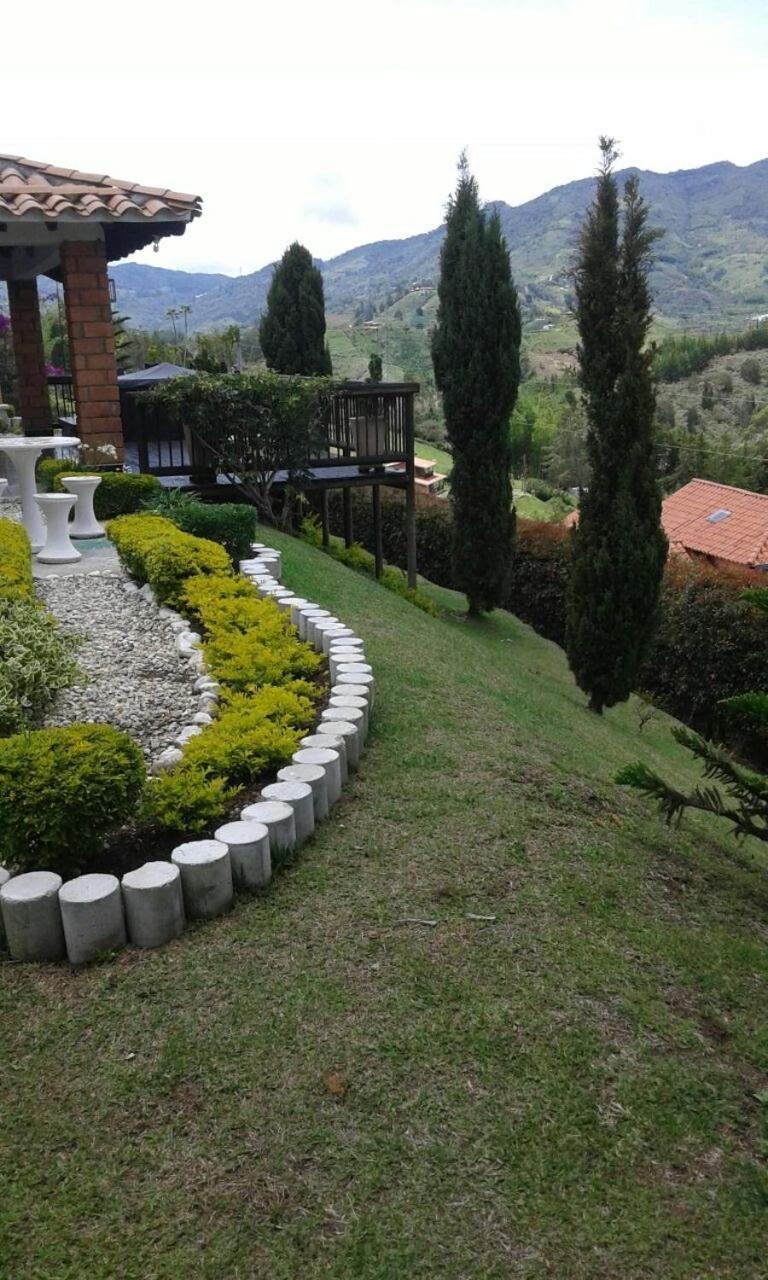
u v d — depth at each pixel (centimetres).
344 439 1295
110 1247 204
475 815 403
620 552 941
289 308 1614
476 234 1258
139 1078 248
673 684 1234
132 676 541
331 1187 219
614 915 344
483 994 285
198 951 299
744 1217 219
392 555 1853
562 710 837
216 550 711
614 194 890
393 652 663
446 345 1308
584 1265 204
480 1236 209
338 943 304
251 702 458
